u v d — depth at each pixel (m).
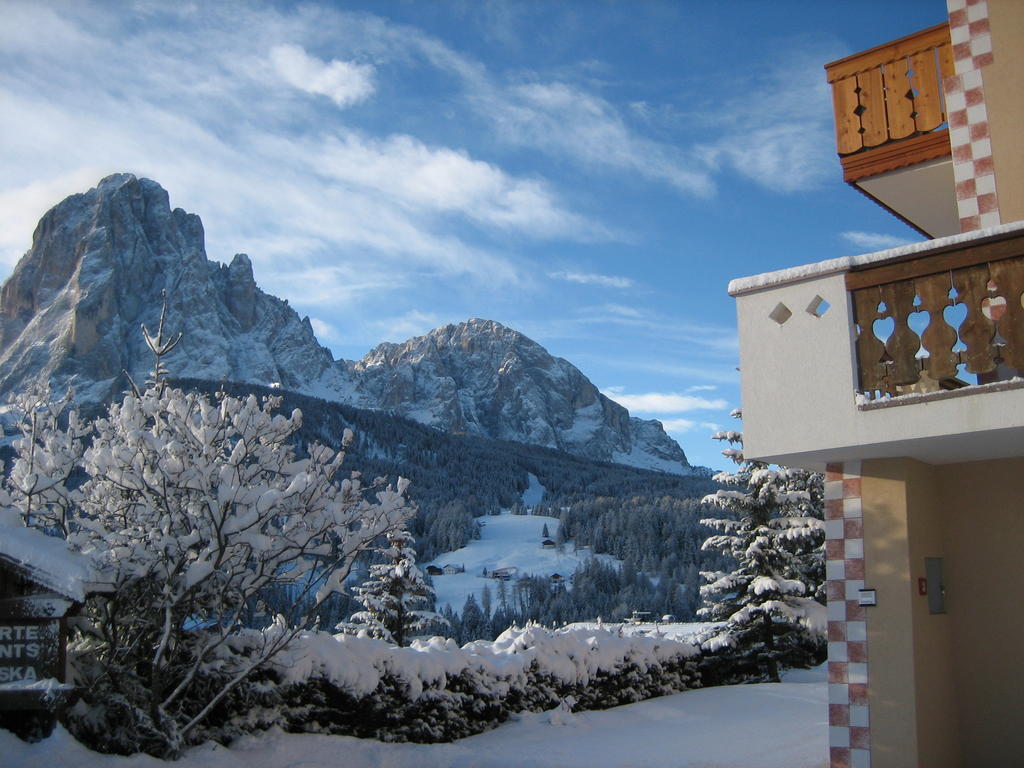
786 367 7.50
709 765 10.03
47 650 7.44
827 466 8.27
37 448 10.05
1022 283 6.51
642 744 11.58
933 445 7.18
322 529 8.99
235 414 9.17
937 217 10.74
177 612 8.75
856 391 7.14
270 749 9.08
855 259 7.24
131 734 7.96
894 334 7.03
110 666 8.23
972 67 8.52
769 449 7.46
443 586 144.75
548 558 155.25
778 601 22.20
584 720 13.48
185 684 8.41
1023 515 7.89
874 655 7.68
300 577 9.46
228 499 8.28
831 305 7.36
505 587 141.00
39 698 7.29
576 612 114.06
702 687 19.45
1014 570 7.89
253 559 9.34
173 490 8.95
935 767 7.49
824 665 24.31
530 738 11.91
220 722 9.21
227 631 8.86
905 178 9.53
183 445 8.98
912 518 7.76
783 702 15.93
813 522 22.98
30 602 7.48
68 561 7.62
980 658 7.98
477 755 10.58
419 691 11.05
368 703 10.44
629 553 137.38
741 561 23.64
